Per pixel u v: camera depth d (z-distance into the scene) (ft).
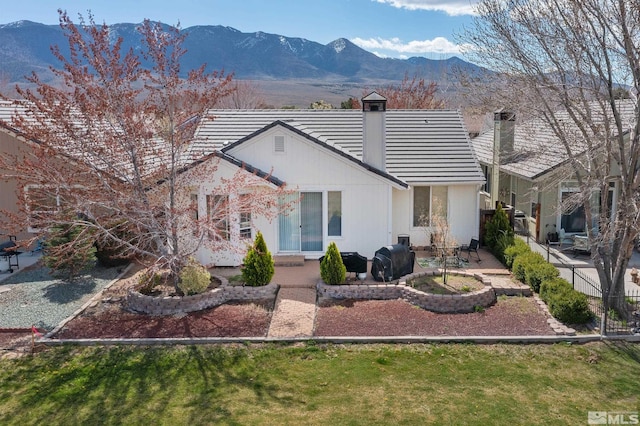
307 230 64.39
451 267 61.57
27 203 47.55
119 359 39.83
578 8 44.68
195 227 52.06
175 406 33.65
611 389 36.04
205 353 40.86
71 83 44.80
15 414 32.76
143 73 45.78
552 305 47.16
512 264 59.88
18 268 61.41
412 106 170.19
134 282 55.26
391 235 65.57
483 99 55.31
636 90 45.44
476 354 40.91
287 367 38.86
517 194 82.02
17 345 42.04
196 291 49.65
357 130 77.36
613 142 49.98
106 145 46.39
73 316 47.32
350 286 52.49
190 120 48.96
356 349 41.60
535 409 33.55
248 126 76.28
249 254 52.54
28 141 51.26
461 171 69.82
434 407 33.73
